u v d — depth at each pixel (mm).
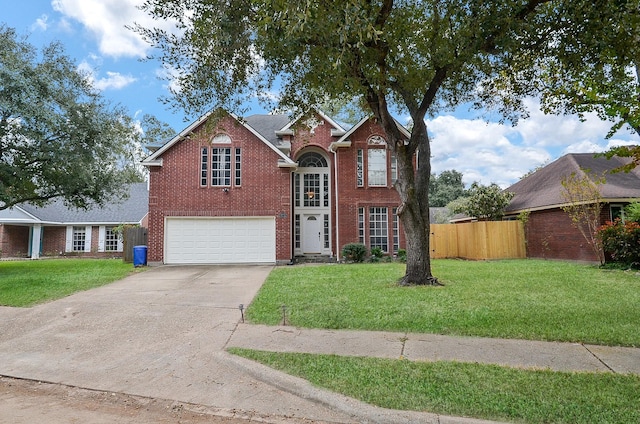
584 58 8305
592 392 3984
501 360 4992
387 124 10320
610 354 5195
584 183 14250
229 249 17156
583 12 7297
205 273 14180
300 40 7234
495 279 11000
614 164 18453
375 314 7281
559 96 8742
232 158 17484
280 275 12797
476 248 19250
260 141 17594
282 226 17312
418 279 10266
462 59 7984
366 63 8562
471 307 7582
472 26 7500
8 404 4211
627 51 7113
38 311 8297
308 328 6707
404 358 5129
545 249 18094
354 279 11359
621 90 5688
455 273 12336
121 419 3824
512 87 9898
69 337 6551
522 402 3770
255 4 7426
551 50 8539
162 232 16891
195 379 4773
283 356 5297
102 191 17109
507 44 7492
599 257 14242
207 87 9000
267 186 17453
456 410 3656
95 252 27906
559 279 10914
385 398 3939
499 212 20766
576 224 15328
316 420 3748
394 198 18500
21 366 5309
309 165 20062
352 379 4438
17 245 27328
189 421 3766
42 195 17344
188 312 8039
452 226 20391
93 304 8844
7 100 13508
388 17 8117
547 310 7328
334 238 19109
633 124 5258
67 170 15656
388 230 18406
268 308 8023
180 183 17188
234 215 17250
